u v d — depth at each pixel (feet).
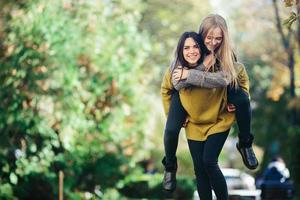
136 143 69.36
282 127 128.16
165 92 25.41
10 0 60.54
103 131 65.26
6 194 55.57
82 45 62.34
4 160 56.49
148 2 133.90
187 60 24.62
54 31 59.06
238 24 114.62
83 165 63.67
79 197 62.59
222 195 24.45
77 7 63.41
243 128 24.98
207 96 24.49
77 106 60.29
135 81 67.15
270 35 113.19
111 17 66.95
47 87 59.26
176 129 24.85
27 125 57.52
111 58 64.69
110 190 68.33
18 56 57.93
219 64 24.43
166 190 25.41
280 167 81.00
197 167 24.98
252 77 129.29
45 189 62.39
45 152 59.00
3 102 57.36
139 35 67.87
